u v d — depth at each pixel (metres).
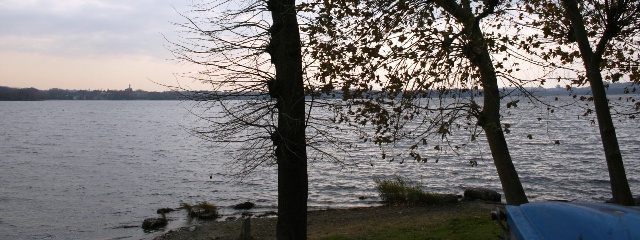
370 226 16.52
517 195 8.89
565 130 68.00
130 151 49.72
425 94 8.33
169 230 19.16
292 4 8.37
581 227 3.49
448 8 8.48
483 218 15.21
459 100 8.49
